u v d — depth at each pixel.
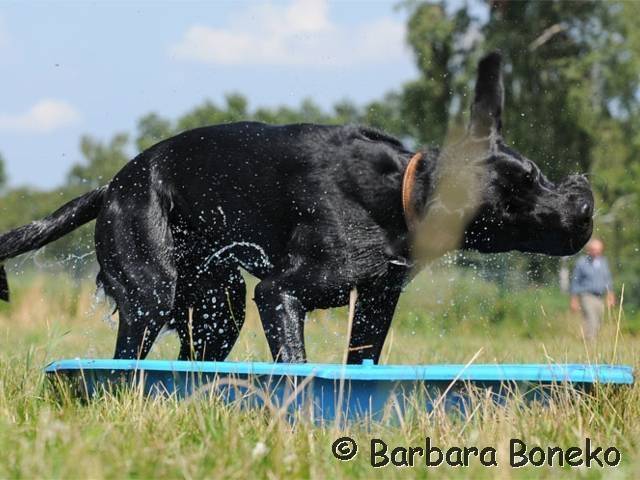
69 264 12.39
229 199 9.55
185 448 6.54
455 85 48.56
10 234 10.26
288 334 8.92
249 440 6.84
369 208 9.05
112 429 6.89
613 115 49.44
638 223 42.81
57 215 10.27
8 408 7.83
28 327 17.59
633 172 45.25
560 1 49.88
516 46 48.59
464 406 7.86
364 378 7.77
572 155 48.16
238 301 10.27
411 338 17.84
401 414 7.79
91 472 5.67
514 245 8.87
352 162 9.12
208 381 8.14
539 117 48.31
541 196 8.62
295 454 6.43
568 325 14.12
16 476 5.74
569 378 7.95
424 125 49.41
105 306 10.44
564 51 50.31
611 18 49.94
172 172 9.79
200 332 10.33
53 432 6.41
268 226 9.43
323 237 9.05
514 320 25.34
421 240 8.94
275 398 7.97
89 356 12.48
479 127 8.77
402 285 9.23
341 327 14.51
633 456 6.73
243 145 9.59
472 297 25.39
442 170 8.83
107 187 10.15
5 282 10.55
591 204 8.62
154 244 9.70
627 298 35.47
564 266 28.03
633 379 8.28
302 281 9.04
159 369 8.21
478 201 8.68
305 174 9.21
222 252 9.88
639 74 48.69
